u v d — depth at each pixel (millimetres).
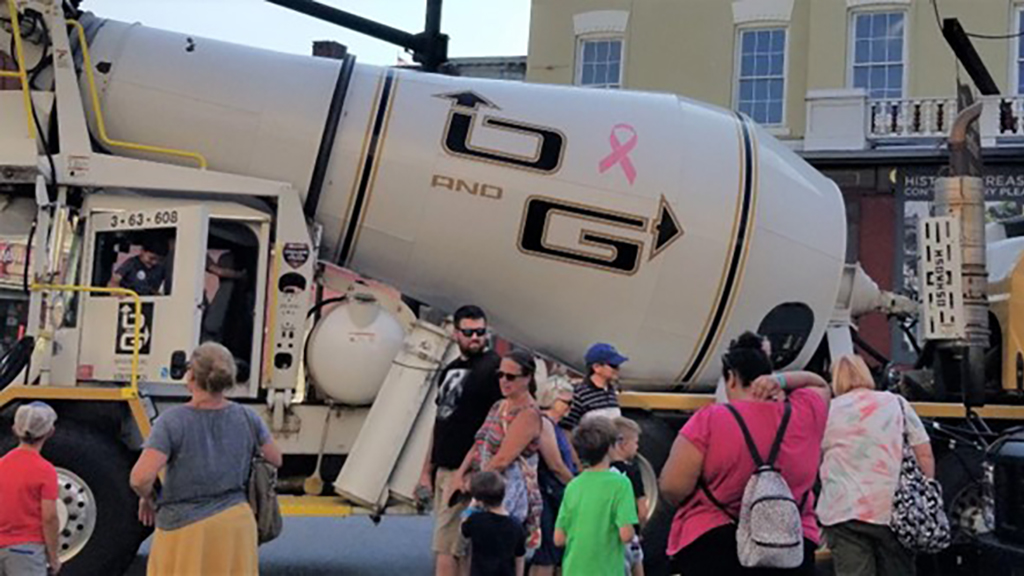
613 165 9133
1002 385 10047
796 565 5039
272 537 5750
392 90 9133
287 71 9172
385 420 8570
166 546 5391
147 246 8500
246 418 5617
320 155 8945
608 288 9188
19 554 6230
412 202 8992
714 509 5223
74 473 8008
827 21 21953
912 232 20219
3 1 8797
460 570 7047
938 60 21500
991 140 19891
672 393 9781
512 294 9250
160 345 8273
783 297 9586
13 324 8703
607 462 6043
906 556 6363
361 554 10703
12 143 8555
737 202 9312
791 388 5578
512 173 9047
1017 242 10531
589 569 5891
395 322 8844
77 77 8953
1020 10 21312
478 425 7207
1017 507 6891
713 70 22828
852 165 20516
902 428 6379
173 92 9008
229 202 8727
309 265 8711
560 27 23703
